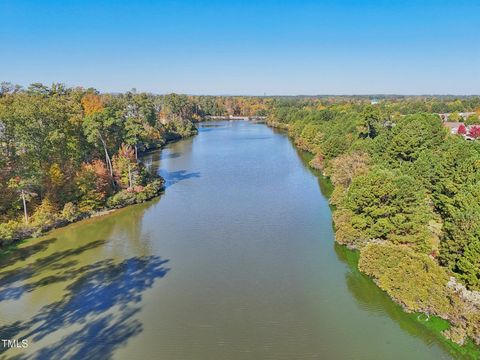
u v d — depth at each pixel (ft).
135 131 266.98
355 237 160.56
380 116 354.95
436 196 173.37
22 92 282.56
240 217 208.44
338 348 106.73
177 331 114.52
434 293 113.60
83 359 103.55
